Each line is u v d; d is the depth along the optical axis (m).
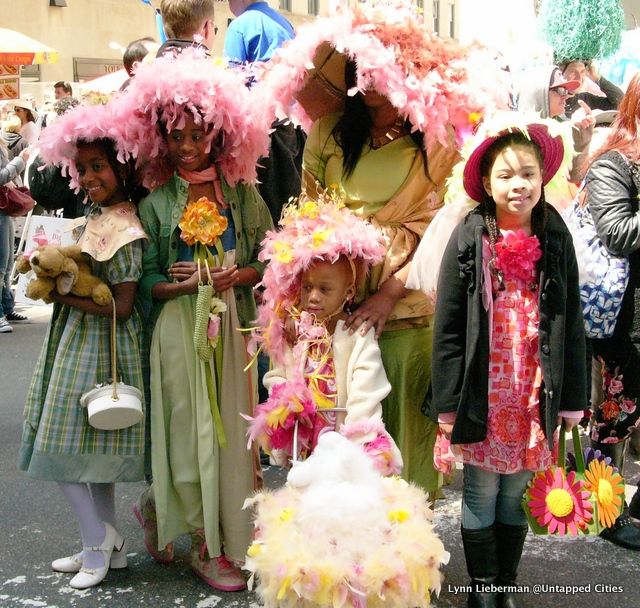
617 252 3.28
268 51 4.54
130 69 4.99
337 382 2.75
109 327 3.06
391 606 2.22
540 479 2.72
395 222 2.93
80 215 4.38
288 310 2.86
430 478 3.01
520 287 2.67
